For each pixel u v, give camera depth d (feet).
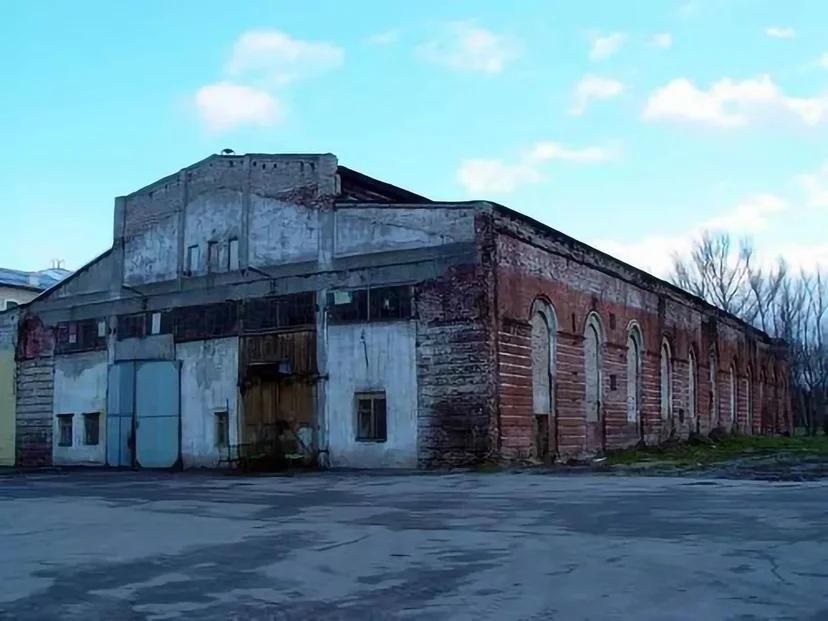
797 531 33.78
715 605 21.99
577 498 49.19
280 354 94.07
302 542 34.14
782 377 221.66
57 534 38.70
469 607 22.35
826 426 239.50
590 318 106.63
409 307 86.07
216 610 22.76
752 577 25.11
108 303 111.04
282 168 97.14
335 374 89.86
